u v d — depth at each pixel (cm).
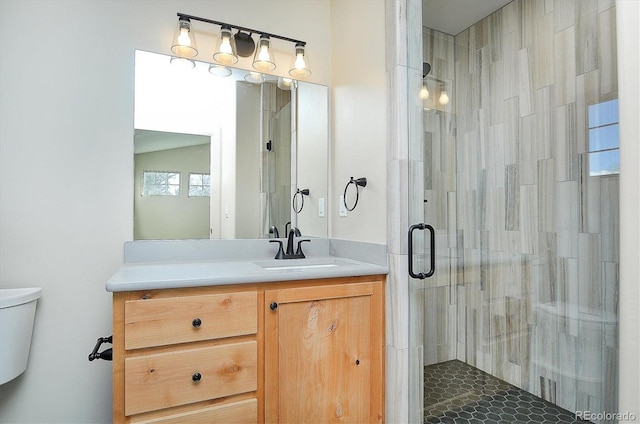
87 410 156
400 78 157
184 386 119
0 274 146
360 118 184
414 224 155
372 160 173
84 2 162
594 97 105
